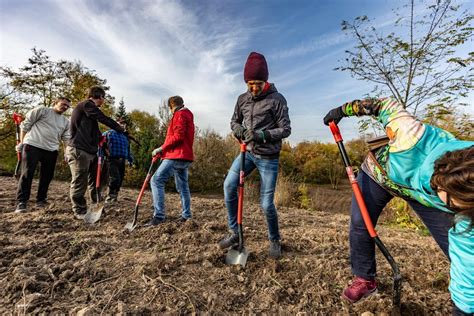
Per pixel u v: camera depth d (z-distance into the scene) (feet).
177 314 6.57
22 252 9.41
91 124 13.88
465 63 15.26
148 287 7.58
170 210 17.31
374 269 7.36
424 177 5.04
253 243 11.28
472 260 4.27
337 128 7.41
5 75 48.11
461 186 3.67
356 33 17.56
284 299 7.50
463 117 16.49
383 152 6.22
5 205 15.88
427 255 11.14
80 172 13.67
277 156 9.38
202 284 7.90
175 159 13.16
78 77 57.62
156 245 10.58
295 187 34.91
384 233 15.75
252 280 8.32
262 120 9.32
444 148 4.85
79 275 7.92
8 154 42.19
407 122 5.57
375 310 7.07
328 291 7.81
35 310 6.38
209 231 12.21
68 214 14.44
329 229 14.90
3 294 6.96
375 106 6.40
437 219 5.77
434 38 15.96
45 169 15.83
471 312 4.49
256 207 21.85
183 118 13.23
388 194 6.74
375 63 17.78
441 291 8.25
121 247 10.33
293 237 12.56
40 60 51.57
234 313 6.88
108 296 7.07
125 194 23.07
